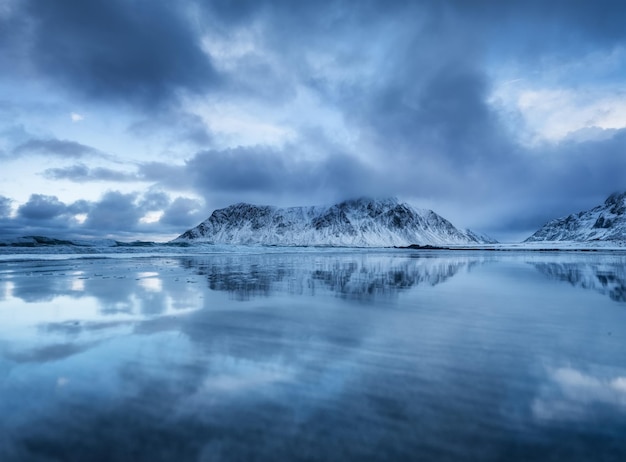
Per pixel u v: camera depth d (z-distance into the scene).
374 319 9.77
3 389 5.22
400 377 5.69
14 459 3.66
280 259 43.38
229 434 4.08
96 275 21.09
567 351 7.02
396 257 55.84
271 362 6.34
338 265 32.56
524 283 18.80
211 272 23.78
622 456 3.72
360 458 3.66
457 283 18.77
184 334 8.18
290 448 3.82
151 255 45.88
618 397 5.07
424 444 3.90
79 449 3.82
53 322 9.31
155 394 5.08
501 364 6.30
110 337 7.93
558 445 3.91
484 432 4.14
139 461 3.62
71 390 5.20
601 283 18.95
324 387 5.33
